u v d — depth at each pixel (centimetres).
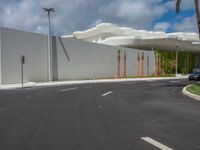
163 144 733
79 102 1664
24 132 873
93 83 3909
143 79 5369
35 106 1479
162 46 8069
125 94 2216
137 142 754
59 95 2105
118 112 1280
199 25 2827
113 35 8419
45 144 736
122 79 5256
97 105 1528
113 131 888
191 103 1633
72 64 4659
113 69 5822
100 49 5412
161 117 1148
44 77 4091
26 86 3088
